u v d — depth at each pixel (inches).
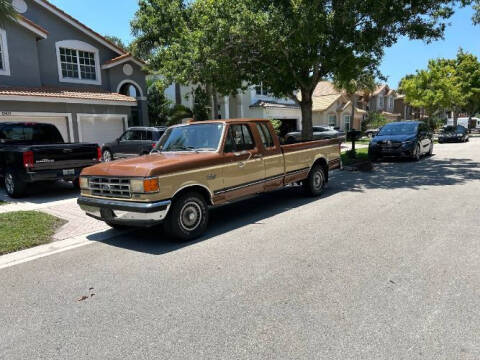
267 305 138.9
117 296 151.9
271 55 511.5
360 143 1083.9
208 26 455.8
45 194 400.8
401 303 136.4
